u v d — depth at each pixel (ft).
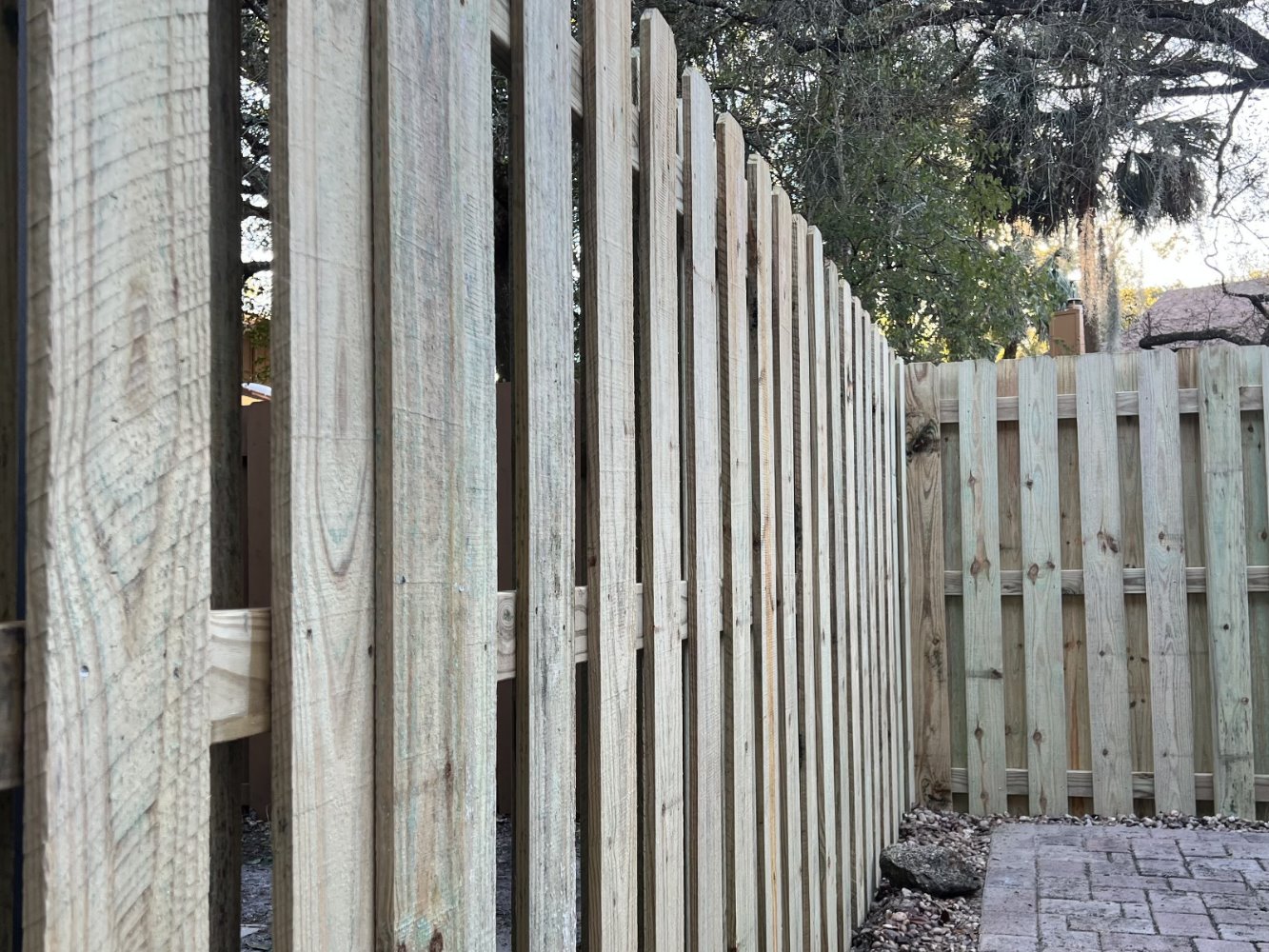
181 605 2.76
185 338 2.78
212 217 3.82
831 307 12.34
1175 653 18.06
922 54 24.63
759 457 8.94
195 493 2.81
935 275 25.57
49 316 2.41
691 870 7.06
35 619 2.37
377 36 3.71
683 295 7.46
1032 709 18.60
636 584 6.19
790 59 22.56
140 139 2.65
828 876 11.20
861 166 22.89
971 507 18.93
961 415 19.01
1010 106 26.09
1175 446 18.16
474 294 4.33
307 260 3.33
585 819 5.52
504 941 10.96
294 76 3.29
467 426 4.25
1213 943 12.03
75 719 2.44
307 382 3.32
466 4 4.33
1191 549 18.31
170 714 2.72
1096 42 26.25
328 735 3.37
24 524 2.59
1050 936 12.42
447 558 4.05
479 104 4.42
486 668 4.36
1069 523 18.83
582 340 5.65
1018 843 16.48
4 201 2.74
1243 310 39.70
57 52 2.44
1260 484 17.98
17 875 2.59
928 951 12.11
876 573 15.44
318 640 3.33
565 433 5.18
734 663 7.97
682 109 7.38
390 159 3.72
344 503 3.47
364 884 3.54
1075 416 18.69
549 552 4.98
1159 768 18.08
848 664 12.87
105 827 2.50
